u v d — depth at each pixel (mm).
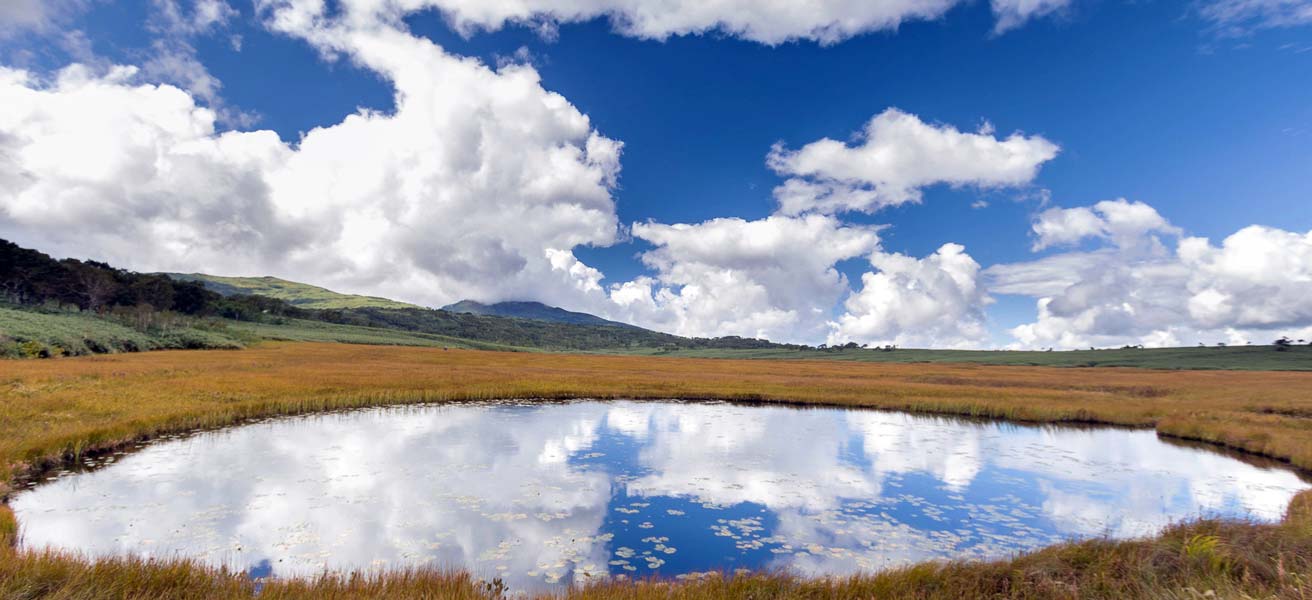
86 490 15820
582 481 18281
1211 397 44625
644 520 14531
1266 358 118875
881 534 13820
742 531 13805
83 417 23109
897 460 22656
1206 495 18016
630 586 8930
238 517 13852
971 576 9211
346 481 17391
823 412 37781
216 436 24219
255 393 33719
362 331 168250
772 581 9039
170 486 16359
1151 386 56844
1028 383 60594
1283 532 10797
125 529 12820
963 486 18781
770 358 165500
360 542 12383
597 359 115938
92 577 8102
